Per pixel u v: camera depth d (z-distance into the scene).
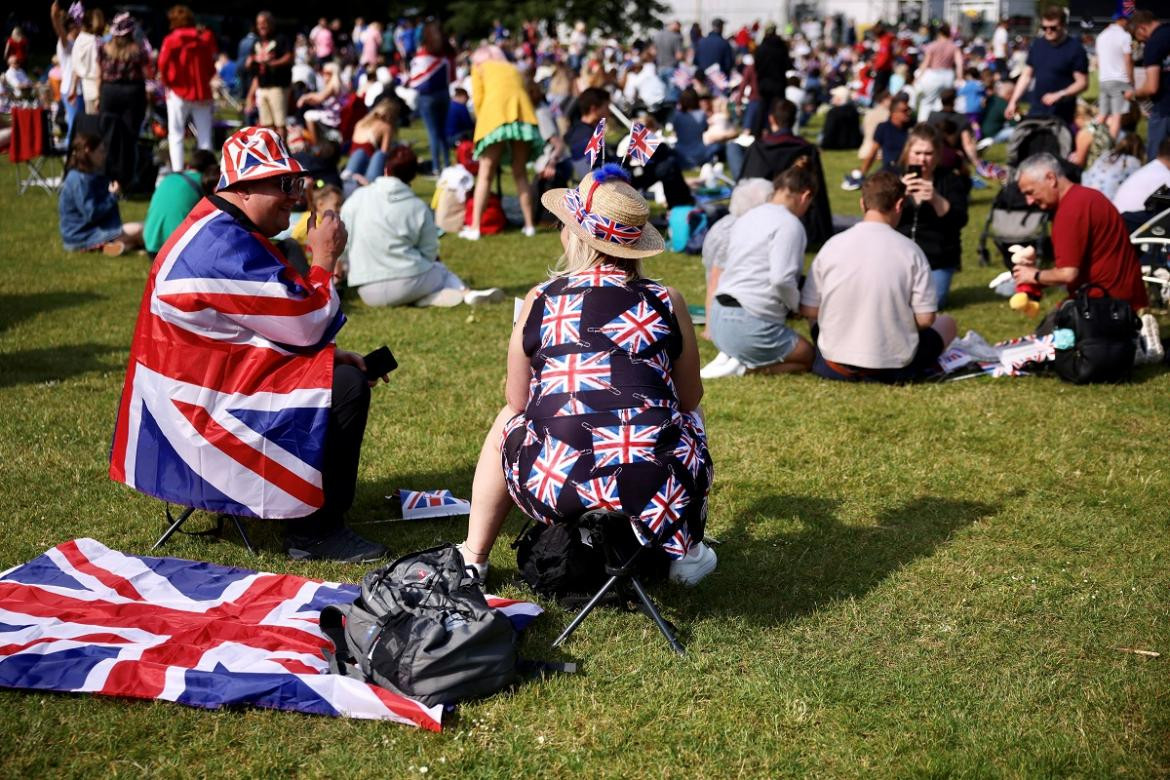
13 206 12.56
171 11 13.54
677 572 4.05
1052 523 4.71
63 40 15.75
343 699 3.26
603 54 29.78
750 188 7.42
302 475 4.13
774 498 4.98
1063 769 3.09
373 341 7.50
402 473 5.23
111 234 10.18
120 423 4.23
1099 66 13.49
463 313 8.34
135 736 3.16
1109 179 10.00
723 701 3.41
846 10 48.75
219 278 4.02
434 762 3.08
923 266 6.49
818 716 3.34
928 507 4.89
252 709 3.29
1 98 20.47
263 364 4.09
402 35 30.58
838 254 6.56
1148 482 5.12
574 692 3.42
